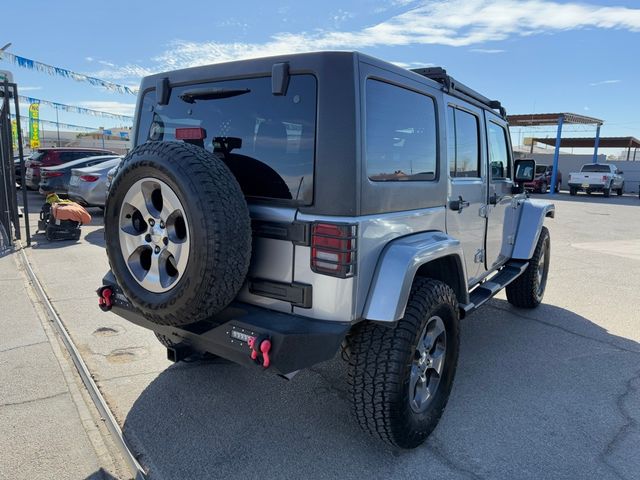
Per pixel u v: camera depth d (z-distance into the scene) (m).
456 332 3.10
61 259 7.38
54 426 2.97
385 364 2.61
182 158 2.32
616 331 4.95
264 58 2.62
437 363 3.03
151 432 2.98
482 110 4.13
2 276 6.32
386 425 2.65
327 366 3.96
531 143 43.62
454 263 3.21
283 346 2.26
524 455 2.84
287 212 2.48
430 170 3.19
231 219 2.29
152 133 3.26
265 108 2.62
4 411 3.12
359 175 2.41
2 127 8.34
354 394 2.68
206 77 2.88
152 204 2.47
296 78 2.50
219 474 2.61
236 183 2.41
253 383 3.63
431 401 2.98
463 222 3.73
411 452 2.85
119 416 3.14
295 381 3.68
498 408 3.37
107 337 4.38
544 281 5.83
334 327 2.38
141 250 2.54
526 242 5.09
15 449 2.74
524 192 5.43
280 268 2.52
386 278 2.53
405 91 2.85
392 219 2.68
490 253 4.48
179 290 2.34
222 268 2.28
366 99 2.49
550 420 3.22
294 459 2.76
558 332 4.89
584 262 8.40
